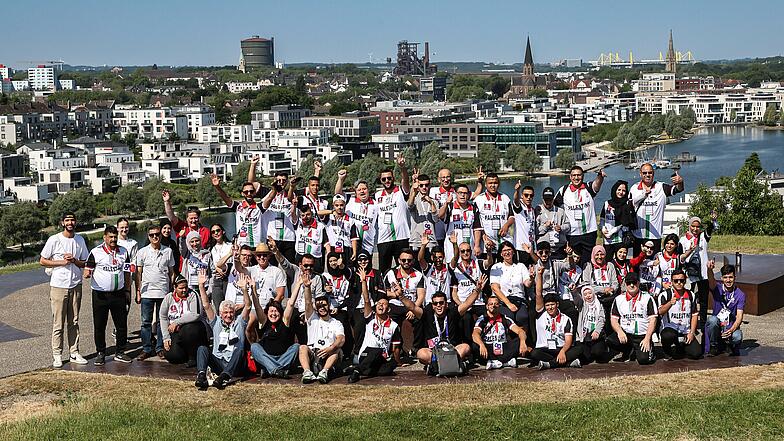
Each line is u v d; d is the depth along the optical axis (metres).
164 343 27.80
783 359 27.06
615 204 30.92
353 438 21.20
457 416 22.28
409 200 31.06
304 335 27.12
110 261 28.41
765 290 33.72
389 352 26.86
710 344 27.66
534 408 22.61
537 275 27.55
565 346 26.84
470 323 27.94
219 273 29.09
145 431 21.80
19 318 34.78
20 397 25.11
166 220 29.91
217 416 22.80
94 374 27.00
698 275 29.77
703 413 21.91
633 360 27.50
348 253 31.42
